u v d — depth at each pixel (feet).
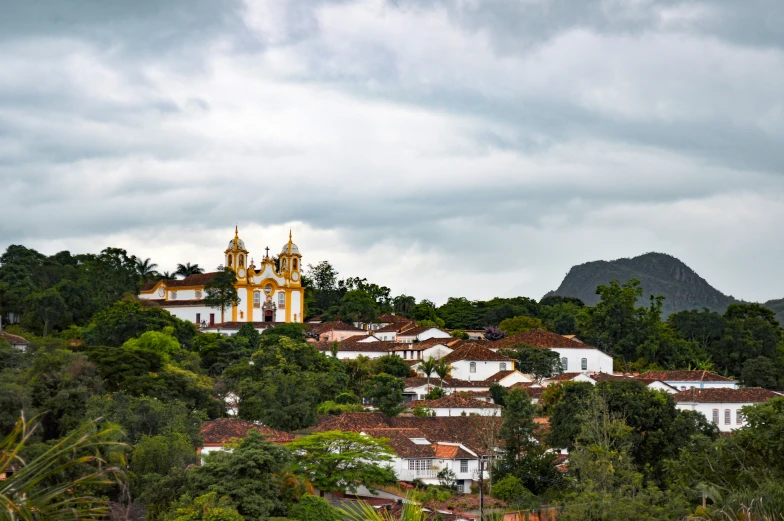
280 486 214.48
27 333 466.70
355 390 438.40
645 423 274.98
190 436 264.93
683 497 179.52
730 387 472.85
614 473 220.02
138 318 460.96
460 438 312.09
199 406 331.77
